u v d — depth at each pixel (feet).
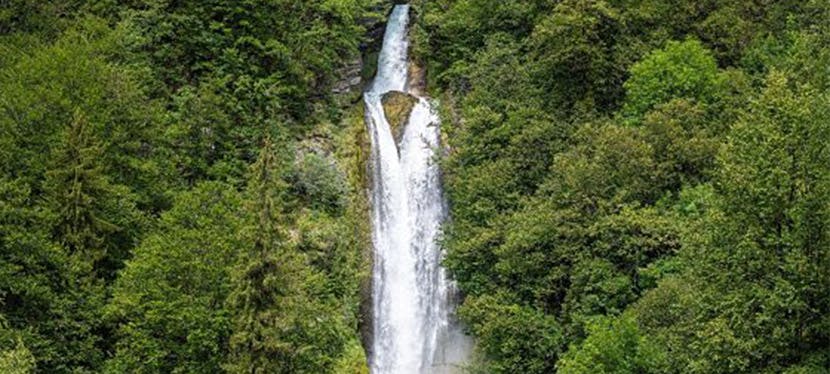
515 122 156.66
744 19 169.27
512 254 134.51
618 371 100.99
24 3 154.92
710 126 141.38
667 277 114.32
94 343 115.75
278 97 164.25
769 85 91.86
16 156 122.72
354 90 181.98
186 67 160.97
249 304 102.89
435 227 162.09
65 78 133.90
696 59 152.35
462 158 160.35
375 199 166.20
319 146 164.76
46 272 113.80
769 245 85.81
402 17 204.54
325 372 112.27
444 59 188.44
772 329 83.41
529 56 170.19
